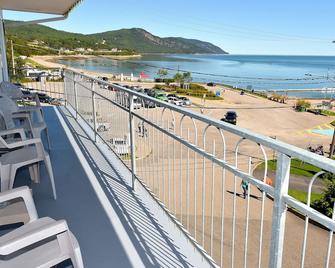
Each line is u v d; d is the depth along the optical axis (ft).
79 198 9.41
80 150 14.11
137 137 10.55
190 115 6.23
